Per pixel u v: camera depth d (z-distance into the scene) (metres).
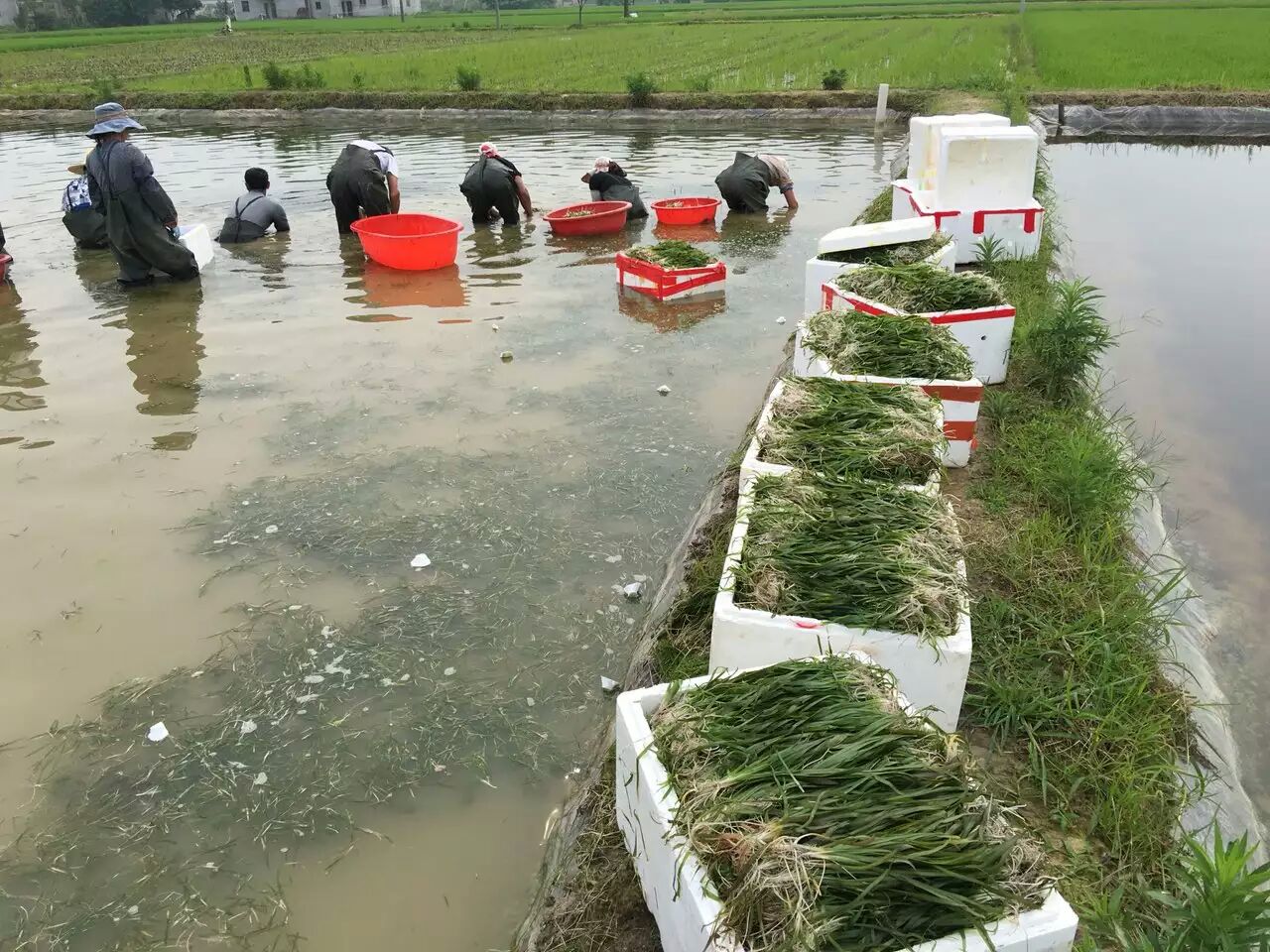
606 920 2.51
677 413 6.28
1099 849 2.60
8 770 3.44
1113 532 4.04
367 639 4.10
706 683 2.48
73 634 4.17
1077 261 9.16
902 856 1.89
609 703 3.73
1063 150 16.38
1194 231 10.48
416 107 21.52
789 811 2.00
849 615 2.76
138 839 3.16
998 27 38.22
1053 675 3.26
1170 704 3.19
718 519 4.46
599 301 8.65
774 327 7.92
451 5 107.56
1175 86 18.83
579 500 5.20
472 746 3.53
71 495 5.34
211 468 5.61
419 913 2.91
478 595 4.39
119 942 2.82
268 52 38.62
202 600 4.38
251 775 3.40
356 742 3.55
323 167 15.55
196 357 7.41
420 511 5.09
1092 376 6.23
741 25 46.09
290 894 2.97
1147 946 2.04
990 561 3.89
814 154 16.02
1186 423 6.02
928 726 2.33
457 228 9.72
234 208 10.90
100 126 8.65
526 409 6.35
